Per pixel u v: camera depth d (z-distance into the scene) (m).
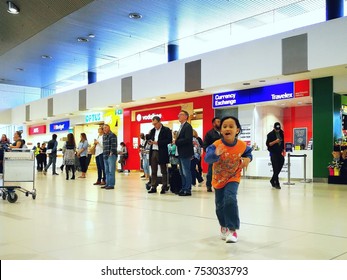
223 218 3.30
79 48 14.62
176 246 3.01
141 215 4.52
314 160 10.39
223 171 3.18
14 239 3.25
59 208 5.11
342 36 8.74
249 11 10.86
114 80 15.52
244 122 12.60
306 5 10.34
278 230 3.62
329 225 3.87
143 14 11.10
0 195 6.31
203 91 12.61
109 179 7.98
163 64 13.29
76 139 20.12
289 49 9.73
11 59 16.34
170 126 14.92
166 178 7.05
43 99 20.80
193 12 10.98
